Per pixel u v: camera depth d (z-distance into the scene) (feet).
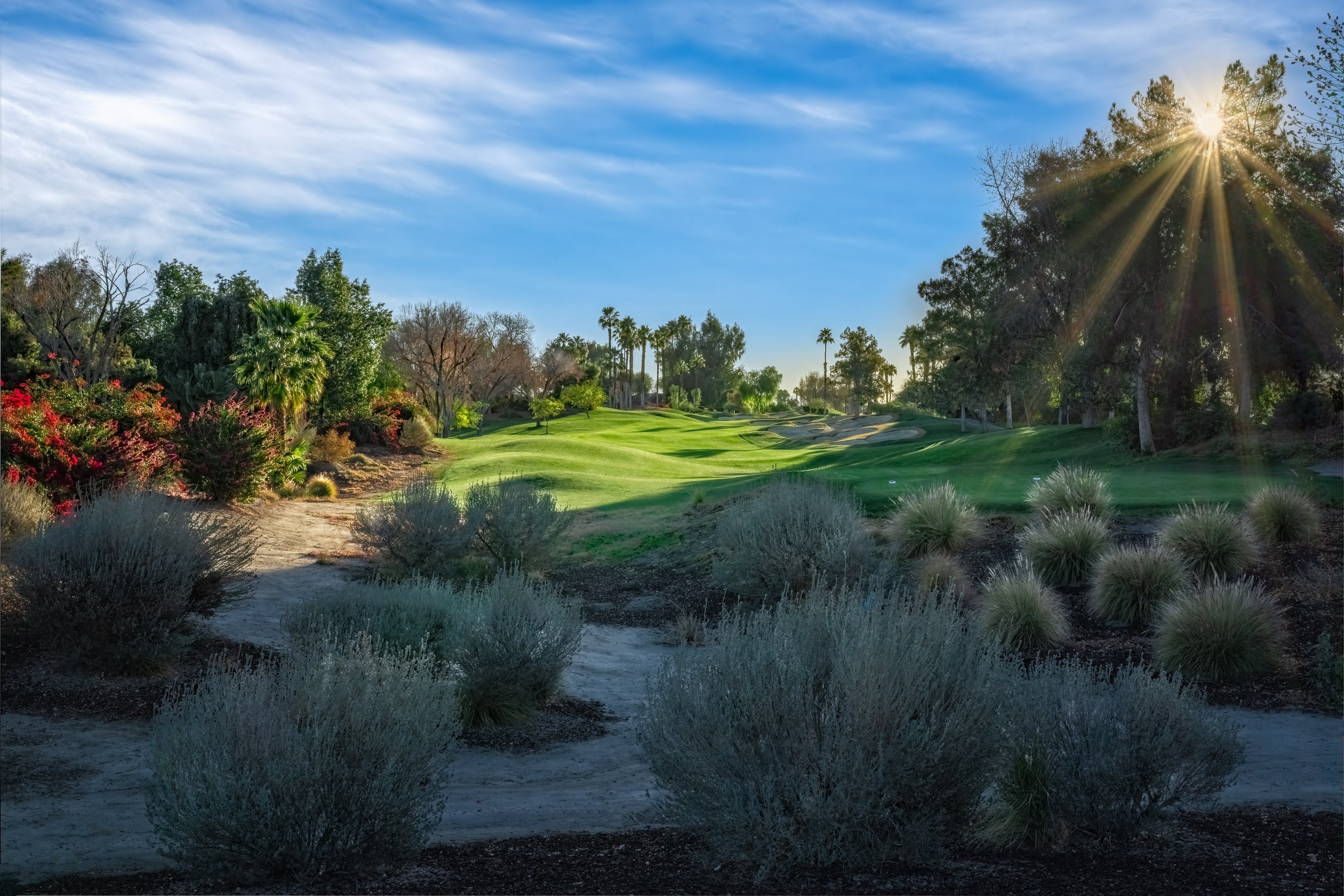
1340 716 31.65
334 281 155.63
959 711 16.20
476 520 61.21
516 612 33.19
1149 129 106.11
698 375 543.39
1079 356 109.29
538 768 27.25
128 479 58.44
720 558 60.03
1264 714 32.19
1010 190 116.57
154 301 174.91
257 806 15.72
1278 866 16.20
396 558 57.26
